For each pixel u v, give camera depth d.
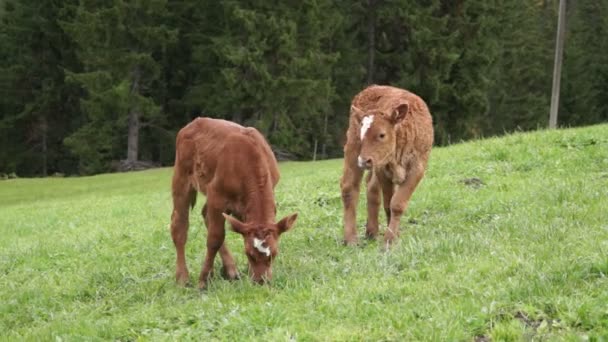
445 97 61.62
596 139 19.59
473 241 10.60
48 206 31.17
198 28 67.44
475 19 62.72
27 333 9.65
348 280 9.55
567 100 78.94
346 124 70.69
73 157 74.81
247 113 66.88
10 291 12.59
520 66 77.06
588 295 7.47
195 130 11.34
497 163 19.17
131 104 61.91
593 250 8.73
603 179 15.04
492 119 76.62
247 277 10.07
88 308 10.78
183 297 10.38
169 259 13.41
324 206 16.97
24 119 74.06
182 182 11.40
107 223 20.50
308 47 61.47
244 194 10.41
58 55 73.62
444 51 59.88
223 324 8.38
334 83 67.50
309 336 7.51
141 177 45.38
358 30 68.44
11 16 73.00
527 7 78.12
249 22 58.12
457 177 18.12
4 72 72.56
